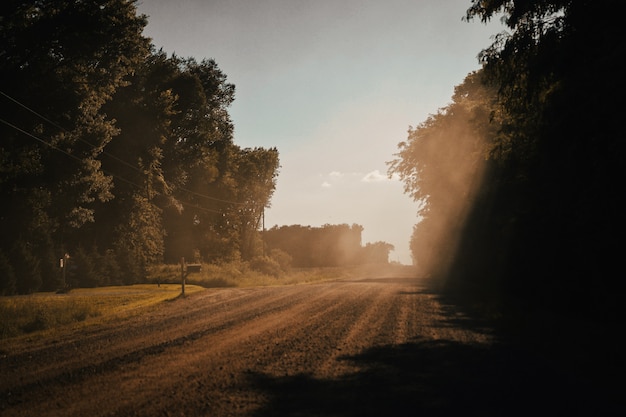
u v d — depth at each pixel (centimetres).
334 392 726
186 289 3153
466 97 3975
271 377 820
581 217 1362
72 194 3881
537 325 1430
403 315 1688
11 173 3453
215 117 7556
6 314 1614
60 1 3731
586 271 1630
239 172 9231
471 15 1608
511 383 771
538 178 1722
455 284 3503
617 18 1191
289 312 1794
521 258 2112
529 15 1466
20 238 3189
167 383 787
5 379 841
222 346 1114
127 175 4975
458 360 946
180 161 6625
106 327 1481
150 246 5769
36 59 3722
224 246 7938
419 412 630
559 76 1410
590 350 1034
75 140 3809
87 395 723
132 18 3988
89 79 3947
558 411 630
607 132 1152
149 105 5319
